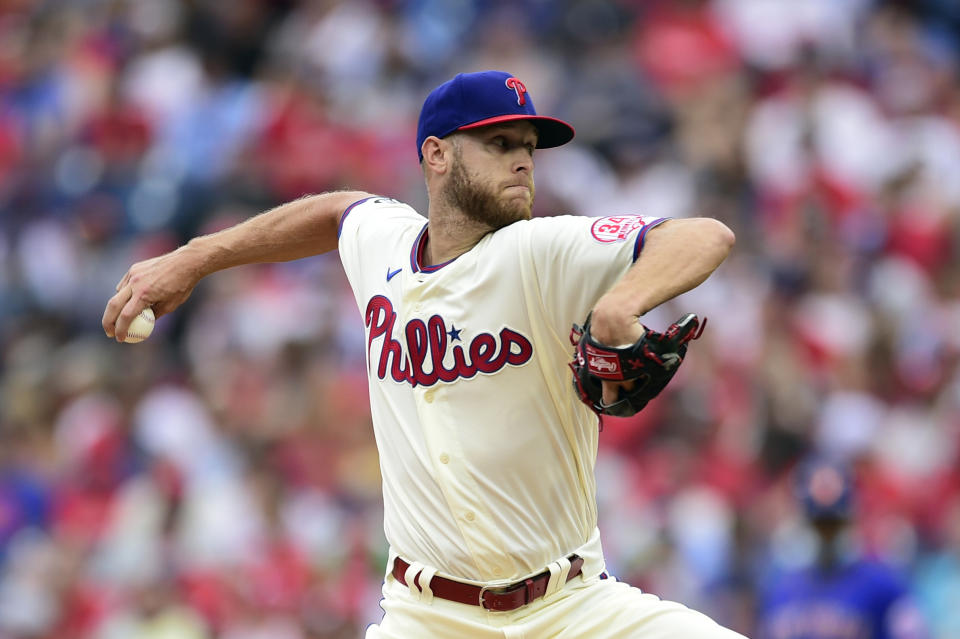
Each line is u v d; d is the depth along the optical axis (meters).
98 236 44.81
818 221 39.12
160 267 14.61
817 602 24.64
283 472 34.06
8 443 37.16
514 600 12.77
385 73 47.28
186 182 44.66
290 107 45.56
